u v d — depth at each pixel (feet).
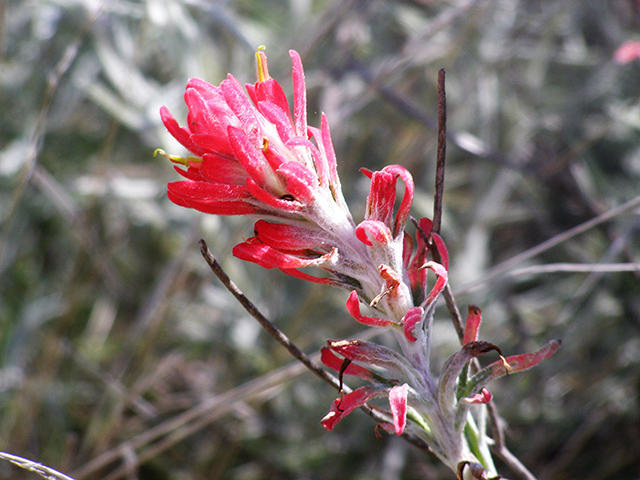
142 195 1.75
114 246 1.83
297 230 0.93
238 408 1.53
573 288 1.86
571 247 1.86
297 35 1.75
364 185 1.80
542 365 1.72
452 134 1.70
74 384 1.68
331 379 0.97
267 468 1.69
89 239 1.66
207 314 1.75
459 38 1.78
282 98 0.93
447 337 1.72
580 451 1.69
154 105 1.60
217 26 1.87
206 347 1.76
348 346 0.93
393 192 0.93
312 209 0.92
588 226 1.21
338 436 1.73
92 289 1.86
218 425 1.66
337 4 1.65
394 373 0.95
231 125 0.91
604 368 1.73
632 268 1.22
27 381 1.56
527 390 1.71
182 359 1.79
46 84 1.81
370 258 0.93
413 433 0.98
